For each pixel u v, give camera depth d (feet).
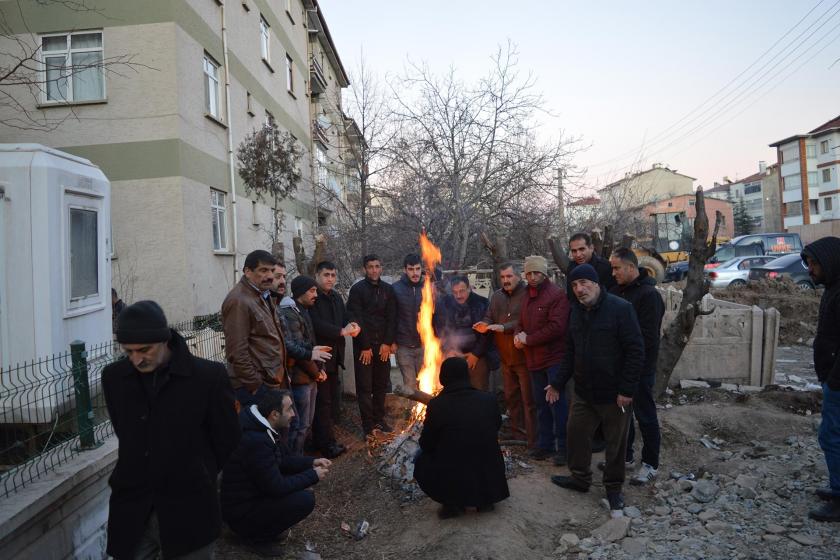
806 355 34.09
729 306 28.27
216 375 8.87
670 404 21.34
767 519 13.08
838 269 12.82
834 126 164.86
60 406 13.66
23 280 13.88
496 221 41.60
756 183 228.43
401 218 42.73
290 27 70.59
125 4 36.06
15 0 36.06
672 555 11.87
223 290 42.93
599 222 50.08
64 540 10.87
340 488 16.57
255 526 12.68
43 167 14.07
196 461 8.64
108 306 17.10
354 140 46.21
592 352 13.98
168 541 8.43
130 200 36.37
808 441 17.46
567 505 14.49
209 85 43.21
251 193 50.31
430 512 14.39
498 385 23.73
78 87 36.73
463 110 40.52
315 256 25.02
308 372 17.12
